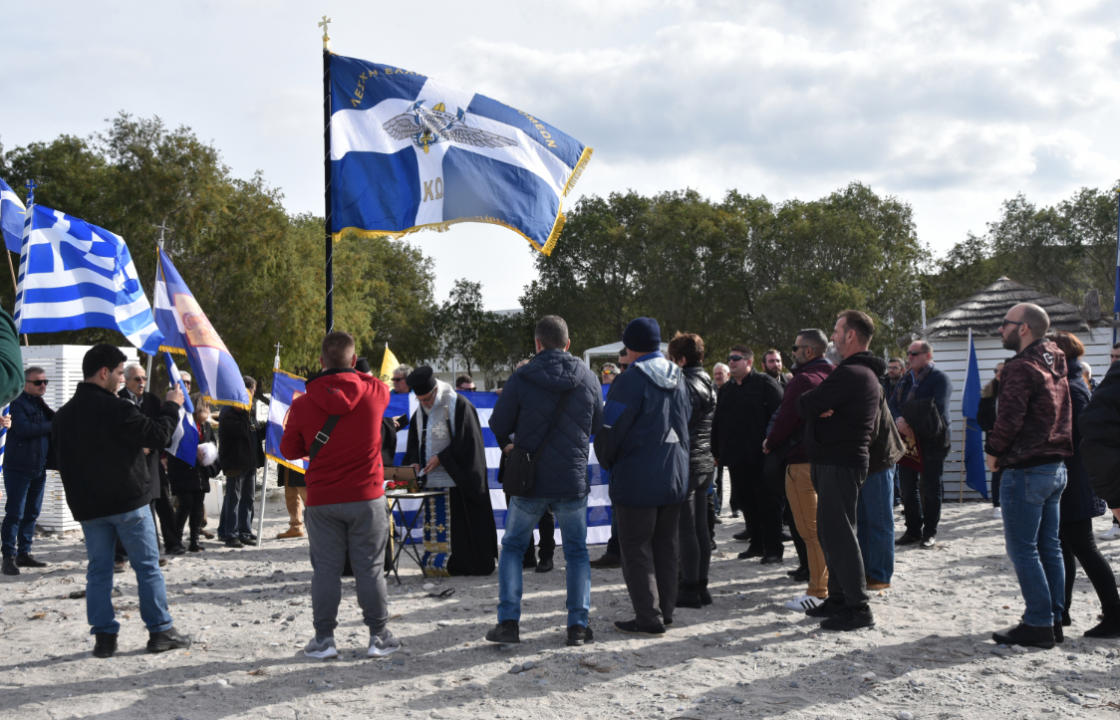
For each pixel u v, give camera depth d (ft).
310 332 120.57
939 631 19.10
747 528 29.99
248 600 23.91
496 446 31.78
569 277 176.24
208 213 118.01
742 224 161.48
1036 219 200.23
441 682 16.21
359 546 17.94
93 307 31.53
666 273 159.53
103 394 17.87
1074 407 19.63
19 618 21.98
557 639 19.08
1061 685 15.39
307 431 17.65
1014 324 17.79
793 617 20.71
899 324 153.07
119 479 17.85
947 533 33.01
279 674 16.85
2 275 106.32
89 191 121.70
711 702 14.93
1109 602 18.13
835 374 19.42
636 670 16.81
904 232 172.14
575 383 18.28
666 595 19.83
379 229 27.25
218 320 117.70
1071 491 18.34
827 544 19.58
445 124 28.02
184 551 32.24
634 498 18.85
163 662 17.76
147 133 118.83
